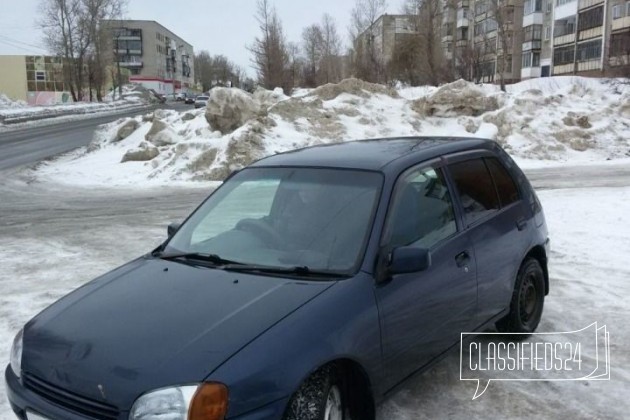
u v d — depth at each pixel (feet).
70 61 226.17
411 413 12.37
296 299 10.02
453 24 253.44
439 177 13.47
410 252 10.84
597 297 19.40
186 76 539.70
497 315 14.67
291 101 71.26
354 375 10.48
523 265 15.84
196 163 56.65
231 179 14.58
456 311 12.76
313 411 9.36
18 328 17.57
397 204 11.96
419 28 147.43
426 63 143.95
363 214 11.66
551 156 68.18
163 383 8.45
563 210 33.78
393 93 84.74
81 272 23.99
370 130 71.77
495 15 146.41
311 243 11.64
